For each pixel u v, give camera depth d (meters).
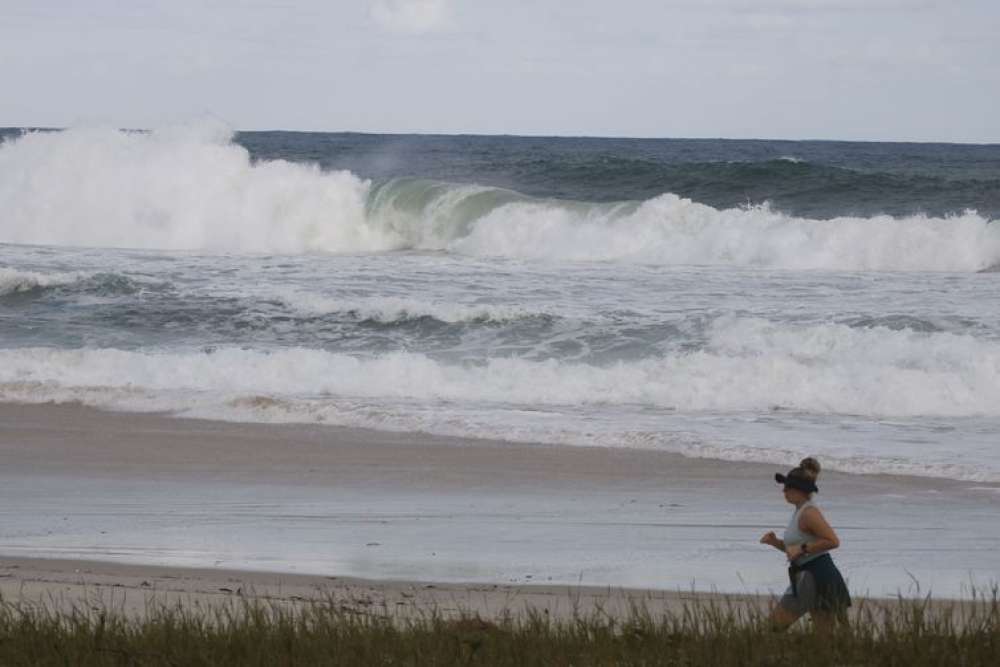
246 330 85.38
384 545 42.25
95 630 28.00
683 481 52.28
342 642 26.86
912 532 44.22
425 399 69.44
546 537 43.53
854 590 36.84
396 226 130.50
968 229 108.44
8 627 28.38
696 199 160.75
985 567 39.62
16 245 126.69
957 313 84.38
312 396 70.38
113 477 53.34
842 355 74.94
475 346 80.25
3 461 56.34
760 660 25.58
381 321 85.56
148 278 99.31
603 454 57.19
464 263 111.00
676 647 26.59
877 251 108.69
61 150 137.00
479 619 29.39
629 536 43.72
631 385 70.12
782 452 56.56
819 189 160.75
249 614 29.62
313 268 107.00
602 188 175.25
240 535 43.62
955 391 67.62
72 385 71.69
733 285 97.00
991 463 54.38
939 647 26.14
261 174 135.50
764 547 42.16
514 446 58.81
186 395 69.38
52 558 39.84
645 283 98.12
